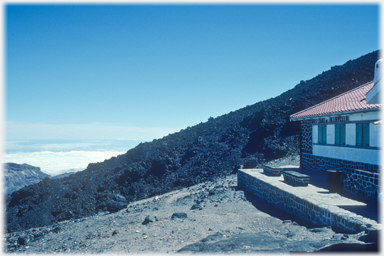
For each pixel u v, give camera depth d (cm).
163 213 1341
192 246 761
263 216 1160
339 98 1902
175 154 3906
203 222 1077
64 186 3253
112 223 1265
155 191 3094
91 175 3519
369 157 1316
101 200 2988
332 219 855
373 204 1018
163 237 913
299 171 1914
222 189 1869
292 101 3734
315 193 1189
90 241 1002
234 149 3378
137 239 921
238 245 710
